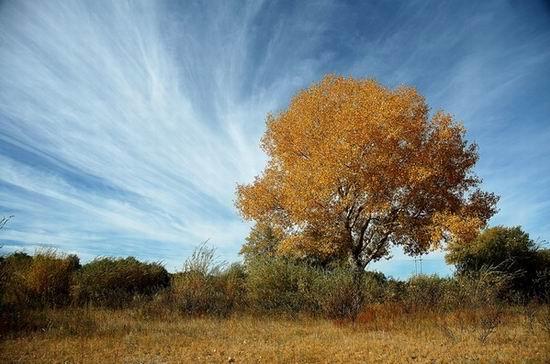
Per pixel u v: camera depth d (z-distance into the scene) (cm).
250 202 2264
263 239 2683
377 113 1953
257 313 1396
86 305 1344
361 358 767
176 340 921
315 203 2041
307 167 2066
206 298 1416
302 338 978
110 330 1000
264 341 938
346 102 2166
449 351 805
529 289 1625
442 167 2094
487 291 1341
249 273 1658
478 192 2189
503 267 1761
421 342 904
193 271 1522
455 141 2144
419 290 1445
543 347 803
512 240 1884
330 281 1504
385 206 1955
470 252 1925
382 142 1934
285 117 2291
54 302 1280
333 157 1936
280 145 2270
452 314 1200
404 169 1972
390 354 795
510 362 707
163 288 1528
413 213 2158
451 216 1931
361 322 1195
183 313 1352
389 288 1563
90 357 743
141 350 816
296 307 1445
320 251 2170
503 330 994
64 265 1440
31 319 1033
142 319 1227
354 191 2048
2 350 777
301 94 2281
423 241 2064
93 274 1545
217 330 1077
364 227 2125
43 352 773
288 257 2031
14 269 1233
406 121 2009
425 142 2117
